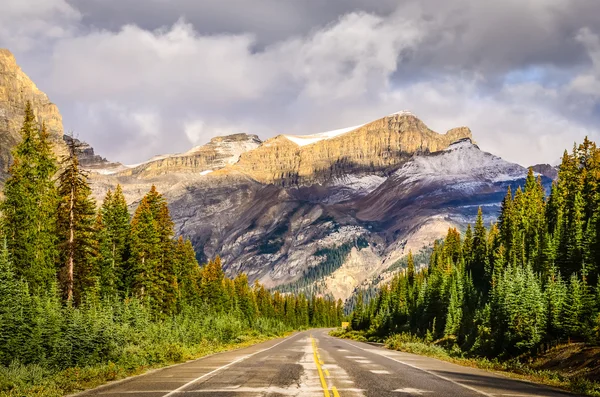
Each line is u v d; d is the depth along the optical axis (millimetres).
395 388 15547
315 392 14359
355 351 37125
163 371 20531
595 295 37938
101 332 25047
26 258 37469
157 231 60000
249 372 19906
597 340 29844
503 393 15070
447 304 75000
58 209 39656
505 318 38250
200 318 56000
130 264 55750
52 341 22391
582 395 15992
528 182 105000
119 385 15953
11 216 37969
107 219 55969
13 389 15195
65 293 40750
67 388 14922
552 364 28922
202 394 13844
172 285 61594
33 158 39156
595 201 70688
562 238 68938
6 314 22016
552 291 37250
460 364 29219
